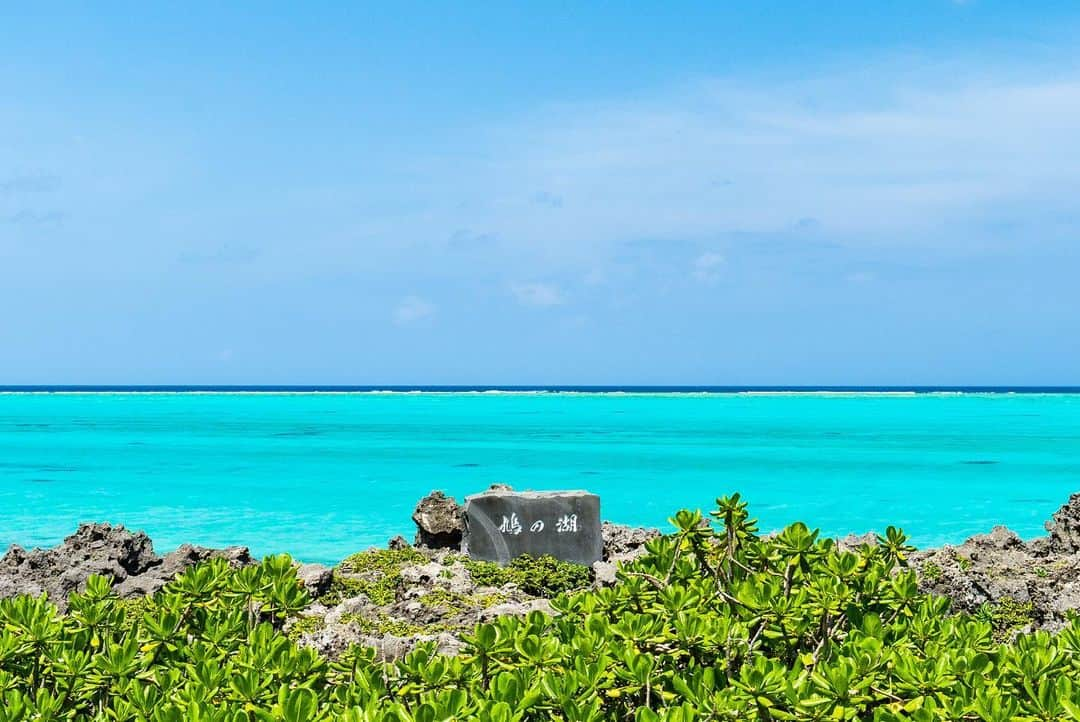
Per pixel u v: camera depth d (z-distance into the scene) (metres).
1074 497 13.11
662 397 186.25
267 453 46.22
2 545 21.44
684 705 4.50
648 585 6.24
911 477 35.34
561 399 166.62
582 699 4.66
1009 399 168.12
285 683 5.06
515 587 11.99
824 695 4.64
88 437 59.06
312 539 22.22
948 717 4.43
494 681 4.65
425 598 10.72
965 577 10.36
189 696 4.73
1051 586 10.85
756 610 5.50
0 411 106.69
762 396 196.12
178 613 6.06
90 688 5.11
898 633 5.64
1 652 5.28
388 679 5.12
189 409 114.19
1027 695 4.72
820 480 34.22
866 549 6.90
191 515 25.88
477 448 49.34
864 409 113.06
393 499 29.06
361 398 178.62
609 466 39.41
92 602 6.38
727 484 33.06
